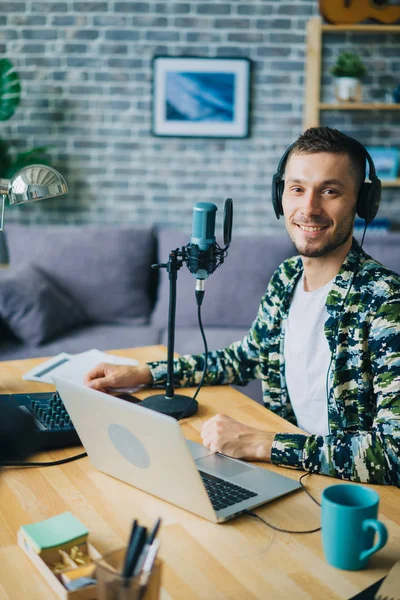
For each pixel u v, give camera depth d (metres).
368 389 1.41
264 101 4.24
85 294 3.39
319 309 1.50
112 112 4.25
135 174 4.32
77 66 4.19
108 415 1.07
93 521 1.04
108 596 0.73
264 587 0.88
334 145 1.41
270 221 4.40
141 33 4.16
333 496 0.95
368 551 0.90
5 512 1.07
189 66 4.18
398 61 4.16
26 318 3.04
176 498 1.08
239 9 4.13
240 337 3.21
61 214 4.35
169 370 1.51
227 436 1.27
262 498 1.10
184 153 4.30
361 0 4.00
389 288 1.38
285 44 4.17
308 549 0.97
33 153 4.21
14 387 1.61
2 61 3.96
